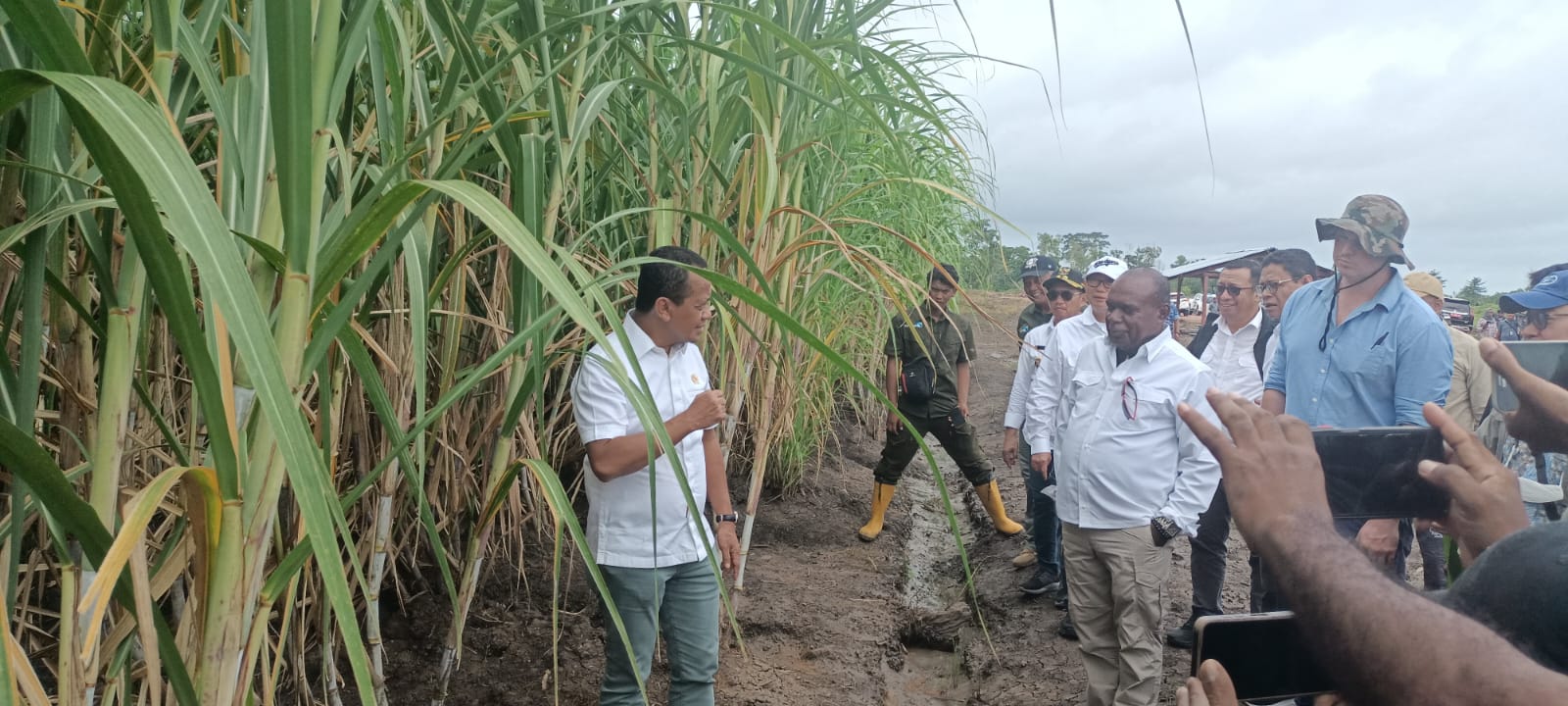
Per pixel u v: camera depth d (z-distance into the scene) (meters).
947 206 4.86
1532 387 0.94
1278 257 3.54
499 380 2.36
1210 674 0.86
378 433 2.27
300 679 1.88
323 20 0.80
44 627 1.68
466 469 2.32
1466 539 0.90
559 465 3.06
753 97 2.47
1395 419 2.47
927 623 3.90
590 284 0.99
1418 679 0.64
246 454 0.86
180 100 1.02
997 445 7.48
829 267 3.62
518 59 1.78
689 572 2.18
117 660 1.00
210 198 0.59
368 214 0.81
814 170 3.23
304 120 0.73
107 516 0.83
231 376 0.79
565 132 1.80
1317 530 0.75
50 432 1.44
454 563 2.69
